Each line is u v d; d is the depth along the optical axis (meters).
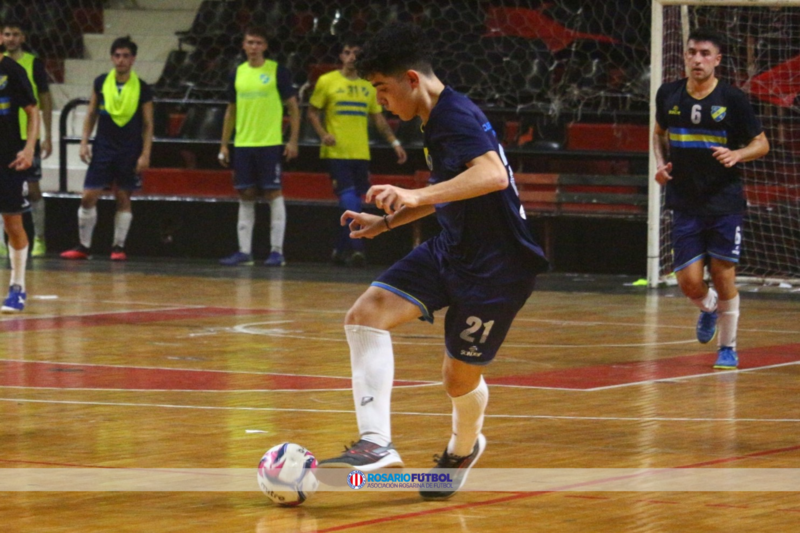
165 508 6.99
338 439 9.07
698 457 8.51
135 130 27.05
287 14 33.78
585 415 10.27
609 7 31.31
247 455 8.46
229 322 17.28
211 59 33.50
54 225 29.30
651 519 6.77
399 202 6.66
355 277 24.72
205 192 29.86
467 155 6.88
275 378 12.25
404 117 7.28
